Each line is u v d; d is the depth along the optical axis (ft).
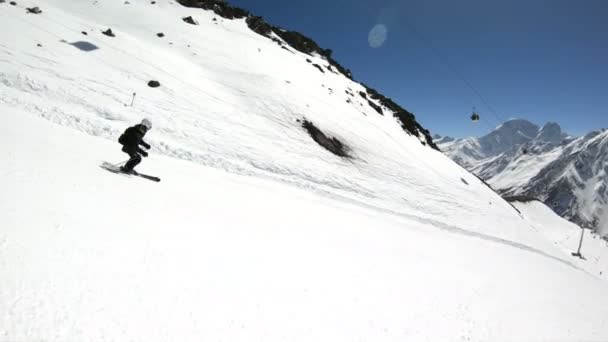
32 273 9.30
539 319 27.91
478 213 124.57
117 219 15.55
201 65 150.61
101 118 71.46
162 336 9.66
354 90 289.94
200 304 11.98
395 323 17.47
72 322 8.52
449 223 106.52
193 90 113.19
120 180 23.25
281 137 110.63
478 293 30.01
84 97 76.54
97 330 8.71
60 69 84.02
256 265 17.46
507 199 334.85
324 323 14.66
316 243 27.84
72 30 116.57
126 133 27.37
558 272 77.77
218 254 16.75
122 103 82.69
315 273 19.93
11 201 12.50
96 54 105.60
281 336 12.41
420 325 18.44
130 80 98.63
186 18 218.59
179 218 19.70
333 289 18.62
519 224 137.18
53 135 34.27
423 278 28.76
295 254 22.08
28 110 60.23
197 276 13.70
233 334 11.28
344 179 104.53
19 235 10.56
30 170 16.90
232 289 14.02
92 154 31.48
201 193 30.91
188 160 71.61
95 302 9.59
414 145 209.05
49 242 11.06
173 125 83.71
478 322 22.22
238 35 248.32
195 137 83.71
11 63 75.61
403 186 120.78
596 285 78.28
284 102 135.33
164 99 96.43
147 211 18.53
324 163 107.96
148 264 12.84
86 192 17.34
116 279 11.02
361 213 77.71
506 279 42.65
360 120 182.91
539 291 40.96
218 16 288.30
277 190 67.56
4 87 66.08
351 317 16.22
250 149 91.81
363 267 25.30
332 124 141.79
